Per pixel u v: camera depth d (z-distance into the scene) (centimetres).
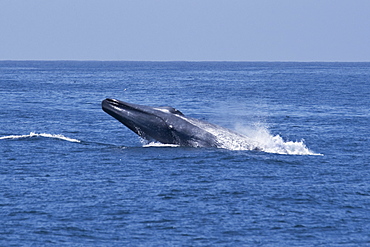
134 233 7581
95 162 11569
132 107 12456
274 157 12062
